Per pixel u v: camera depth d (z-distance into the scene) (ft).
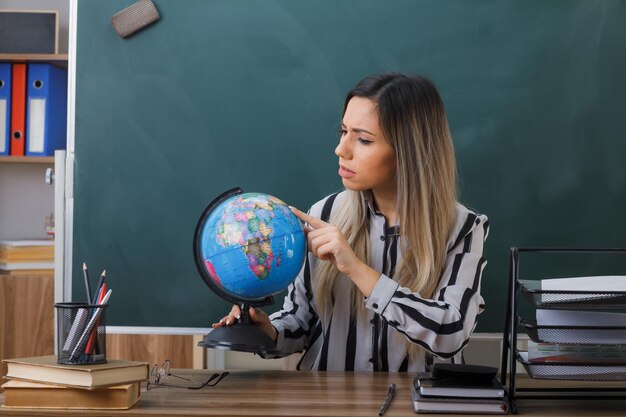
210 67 7.72
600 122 7.55
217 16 7.72
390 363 5.68
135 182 7.75
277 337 5.52
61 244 7.75
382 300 4.91
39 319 8.41
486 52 7.59
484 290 7.59
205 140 7.72
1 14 9.18
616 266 7.54
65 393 3.97
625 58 7.53
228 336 4.86
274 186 7.70
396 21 7.64
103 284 4.35
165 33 7.74
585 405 4.28
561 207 7.56
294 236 4.67
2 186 9.88
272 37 7.70
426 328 4.88
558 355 4.29
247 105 7.70
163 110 7.75
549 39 7.57
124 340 7.71
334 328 5.76
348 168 5.38
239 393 4.43
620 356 4.30
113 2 7.75
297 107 7.69
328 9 7.67
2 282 8.39
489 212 7.59
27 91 9.12
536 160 7.57
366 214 5.77
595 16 7.54
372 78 5.42
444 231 5.49
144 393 4.43
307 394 4.42
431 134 5.45
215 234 4.62
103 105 7.75
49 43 9.17
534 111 7.57
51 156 9.12
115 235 7.75
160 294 7.72
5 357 8.36
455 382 4.08
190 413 3.86
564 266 7.55
